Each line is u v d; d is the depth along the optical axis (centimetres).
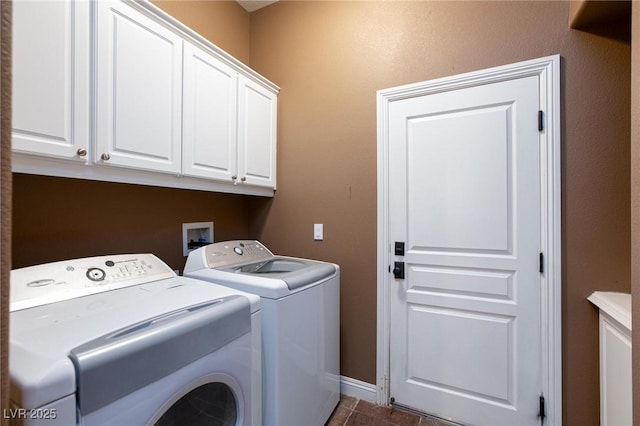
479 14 161
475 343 162
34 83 93
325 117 202
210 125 158
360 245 191
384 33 184
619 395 117
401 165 179
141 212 159
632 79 82
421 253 175
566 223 143
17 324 74
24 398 52
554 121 144
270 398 122
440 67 169
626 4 126
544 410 146
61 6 99
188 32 144
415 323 176
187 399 85
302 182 210
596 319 137
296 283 134
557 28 144
